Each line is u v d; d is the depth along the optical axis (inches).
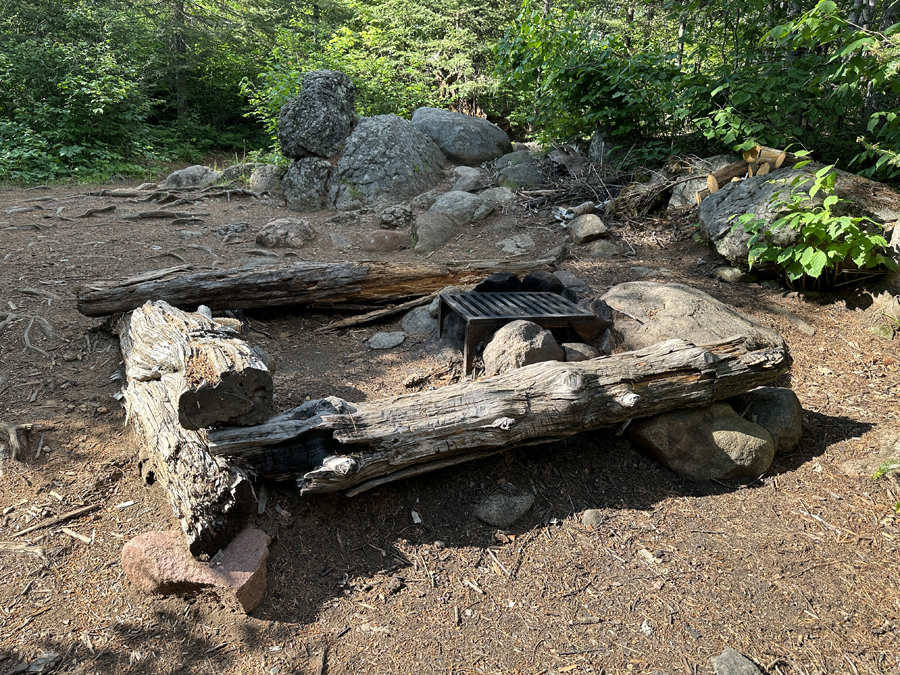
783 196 210.8
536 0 353.1
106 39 522.0
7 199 342.0
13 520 116.0
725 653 97.9
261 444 112.6
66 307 194.9
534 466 137.9
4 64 451.5
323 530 117.0
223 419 109.7
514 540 121.3
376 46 666.2
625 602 109.0
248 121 756.0
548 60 341.1
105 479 126.7
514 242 277.7
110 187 411.5
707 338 172.4
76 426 141.2
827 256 193.2
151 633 98.3
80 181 422.0
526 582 112.4
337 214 332.2
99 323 185.0
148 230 293.0
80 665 92.3
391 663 96.7
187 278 182.1
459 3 729.0
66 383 156.8
